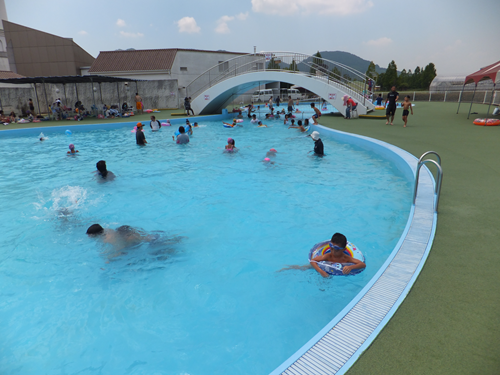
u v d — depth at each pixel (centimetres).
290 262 433
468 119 1606
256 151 1172
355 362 213
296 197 684
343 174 836
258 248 476
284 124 1956
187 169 941
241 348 289
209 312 339
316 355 221
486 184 580
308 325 315
